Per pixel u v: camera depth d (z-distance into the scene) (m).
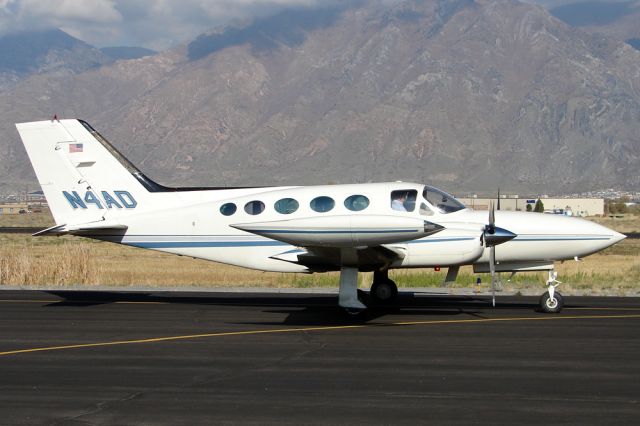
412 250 15.75
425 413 8.47
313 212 16.36
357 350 11.64
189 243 17.31
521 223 16.56
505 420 8.21
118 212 17.70
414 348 11.77
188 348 11.85
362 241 14.09
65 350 11.72
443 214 16.17
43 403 8.91
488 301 17.50
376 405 8.77
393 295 16.86
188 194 17.61
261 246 16.95
